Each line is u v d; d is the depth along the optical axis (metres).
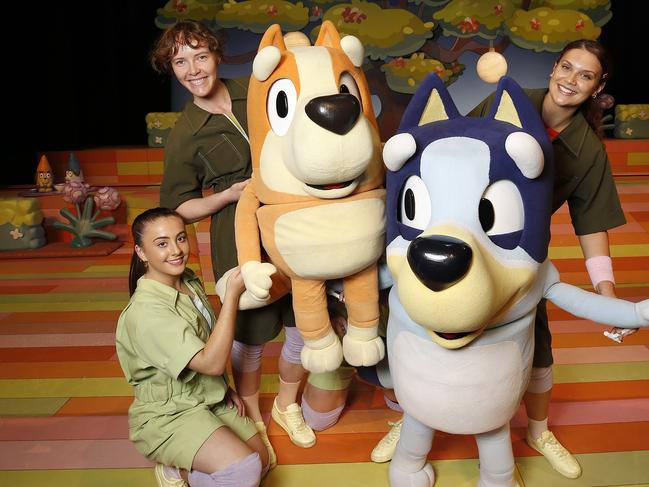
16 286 3.50
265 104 1.44
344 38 1.50
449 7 4.20
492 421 1.41
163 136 4.90
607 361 2.47
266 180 1.45
